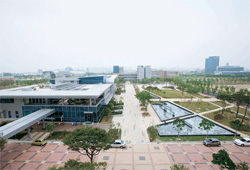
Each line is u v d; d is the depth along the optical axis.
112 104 57.44
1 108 44.50
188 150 28.09
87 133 21.16
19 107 43.97
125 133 35.53
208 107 59.88
